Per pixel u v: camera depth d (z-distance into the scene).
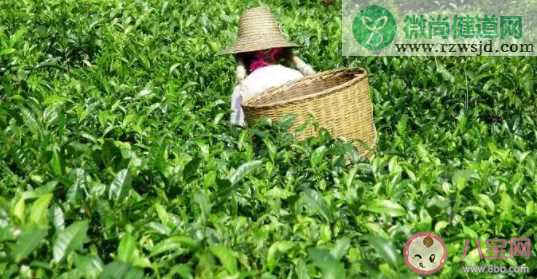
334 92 6.00
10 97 5.62
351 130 6.16
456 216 4.20
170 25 9.88
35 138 4.70
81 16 9.52
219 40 9.55
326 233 3.86
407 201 4.29
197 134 5.92
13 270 3.11
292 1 13.41
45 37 8.51
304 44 9.44
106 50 8.38
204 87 7.96
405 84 7.89
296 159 5.33
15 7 9.72
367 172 5.03
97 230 3.76
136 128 5.52
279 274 3.56
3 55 6.96
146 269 3.48
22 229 3.32
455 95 7.40
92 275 3.15
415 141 6.04
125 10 10.04
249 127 6.09
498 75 7.58
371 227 3.88
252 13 7.16
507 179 4.77
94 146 4.92
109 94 6.74
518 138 6.20
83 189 3.92
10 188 4.18
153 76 7.84
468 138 6.09
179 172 4.38
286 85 6.57
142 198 4.00
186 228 3.76
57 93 6.50
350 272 3.43
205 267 3.30
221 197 4.15
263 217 4.05
